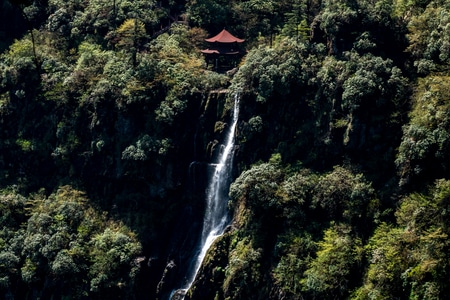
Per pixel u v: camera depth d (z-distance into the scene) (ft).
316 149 437.99
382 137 418.92
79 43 554.87
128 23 534.37
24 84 515.91
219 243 433.07
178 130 474.49
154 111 476.54
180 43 538.06
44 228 461.37
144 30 538.06
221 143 467.93
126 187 479.41
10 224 472.85
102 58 518.37
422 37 436.35
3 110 517.96
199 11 563.48
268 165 431.84
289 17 547.49
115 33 538.88
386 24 446.60
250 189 422.41
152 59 499.51
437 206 371.76
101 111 485.97
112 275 445.37
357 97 420.77
